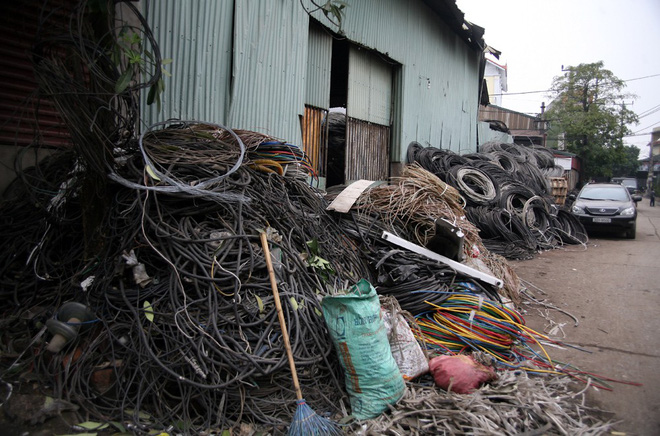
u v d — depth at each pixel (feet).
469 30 39.96
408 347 10.38
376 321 9.22
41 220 12.07
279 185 13.28
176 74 15.69
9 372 9.14
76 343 9.30
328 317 9.39
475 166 34.68
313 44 22.89
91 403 8.62
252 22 18.10
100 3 9.07
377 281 13.94
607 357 12.57
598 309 17.12
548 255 29.58
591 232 41.83
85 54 9.15
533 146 62.75
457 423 8.58
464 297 12.73
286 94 20.26
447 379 9.98
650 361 12.28
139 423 8.25
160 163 10.88
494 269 17.81
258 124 18.90
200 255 9.66
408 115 32.78
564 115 99.09
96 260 10.37
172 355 8.69
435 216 17.16
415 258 14.52
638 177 159.94
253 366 8.52
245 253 10.32
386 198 17.47
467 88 45.50
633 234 39.09
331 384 9.59
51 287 11.02
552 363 12.01
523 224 30.78
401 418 8.77
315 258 11.83
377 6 27.61
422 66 34.58
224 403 8.45
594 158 97.96
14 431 7.90
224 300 9.32
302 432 7.82
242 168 12.23
